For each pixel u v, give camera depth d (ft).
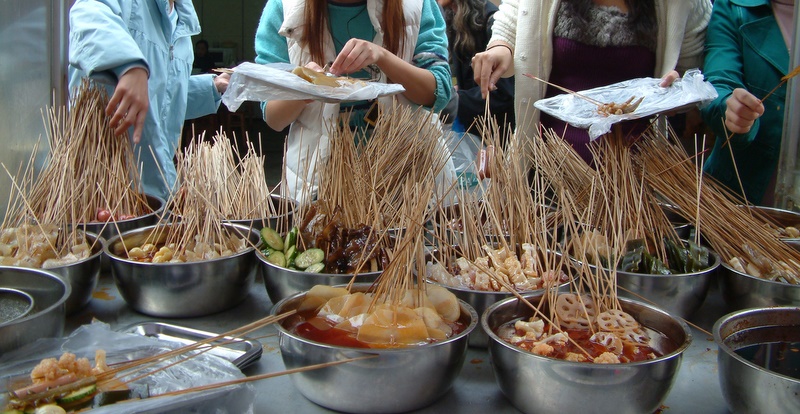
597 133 4.72
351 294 3.70
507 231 5.00
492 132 5.79
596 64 6.83
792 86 6.48
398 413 3.18
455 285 4.17
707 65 6.92
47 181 5.50
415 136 5.36
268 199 5.88
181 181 5.87
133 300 4.24
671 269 4.81
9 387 2.98
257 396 3.34
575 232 4.49
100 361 3.15
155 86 6.68
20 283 3.96
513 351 3.10
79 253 4.59
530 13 6.89
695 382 3.59
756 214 5.80
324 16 5.99
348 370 3.04
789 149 6.60
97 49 5.31
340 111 6.27
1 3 5.87
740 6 6.84
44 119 6.64
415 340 3.31
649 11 6.66
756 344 3.63
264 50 6.36
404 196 4.56
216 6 23.89
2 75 5.95
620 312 3.69
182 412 2.81
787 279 4.57
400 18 6.04
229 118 17.19
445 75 6.31
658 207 5.31
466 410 3.28
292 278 4.09
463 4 9.01
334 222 4.52
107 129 5.77
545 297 3.83
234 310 4.47
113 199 5.65
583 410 2.99
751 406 2.99
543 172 5.40
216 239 4.91
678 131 8.48
